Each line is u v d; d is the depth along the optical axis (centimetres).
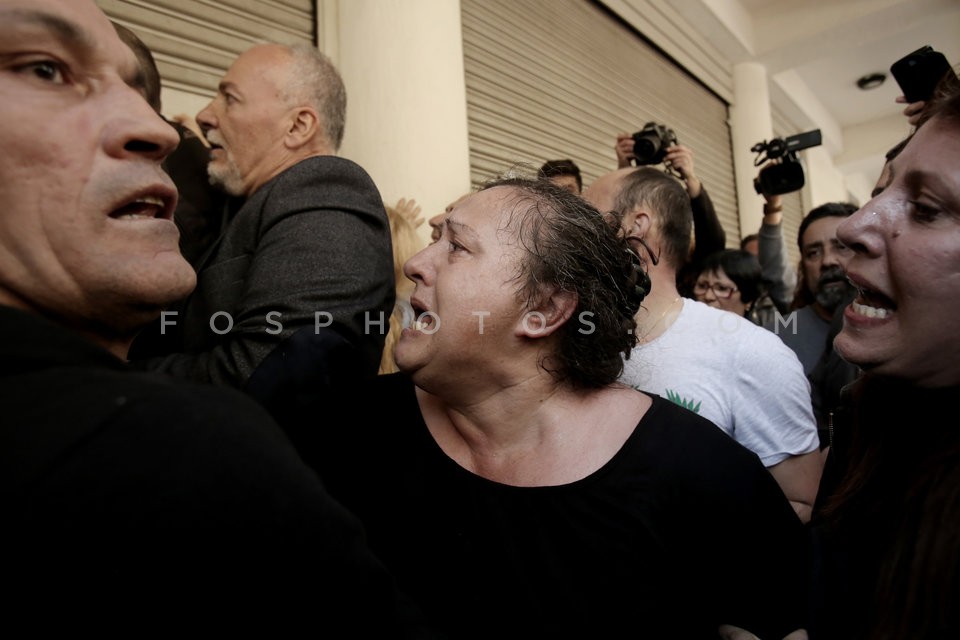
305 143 110
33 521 29
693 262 201
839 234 60
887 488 61
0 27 40
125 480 31
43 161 41
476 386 72
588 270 72
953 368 54
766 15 463
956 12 422
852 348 59
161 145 46
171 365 86
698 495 68
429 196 195
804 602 73
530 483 70
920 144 54
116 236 44
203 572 33
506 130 271
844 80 604
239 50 181
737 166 472
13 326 34
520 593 66
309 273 85
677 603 69
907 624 49
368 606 41
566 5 316
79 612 31
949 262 51
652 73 384
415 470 75
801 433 105
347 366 87
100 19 46
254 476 34
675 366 104
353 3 193
